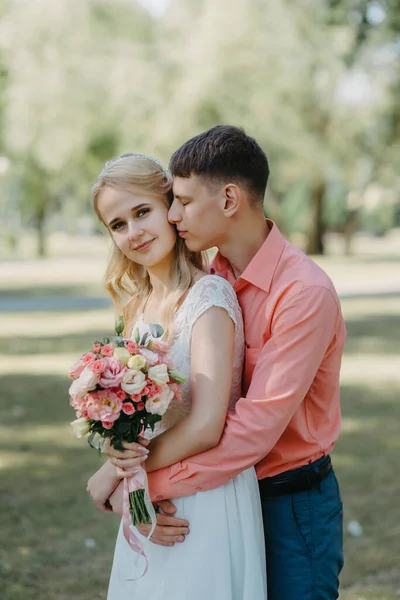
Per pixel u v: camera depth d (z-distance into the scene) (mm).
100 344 2043
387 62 21578
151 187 2213
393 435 5863
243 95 18656
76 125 20578
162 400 1972
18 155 25562
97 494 2227
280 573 2246
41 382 7961
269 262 2189
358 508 4402
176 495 2104
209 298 2129
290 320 2111
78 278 23438
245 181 2166
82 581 3564
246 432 2051
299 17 18797
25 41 20172
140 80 19031
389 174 28781
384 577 3582
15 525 4207
